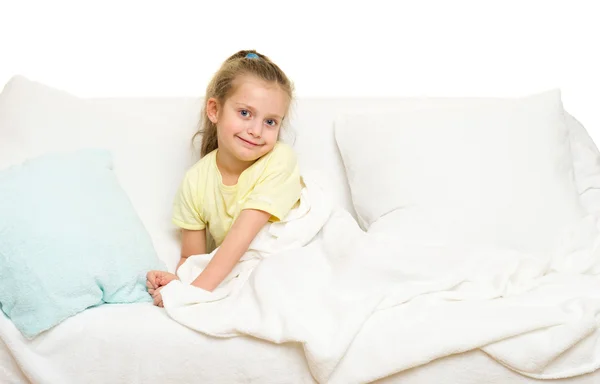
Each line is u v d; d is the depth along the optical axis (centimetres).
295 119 227
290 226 193
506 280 170
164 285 178
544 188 200
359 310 155
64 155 195
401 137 211
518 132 208
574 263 190
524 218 195
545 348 148
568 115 233
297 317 154
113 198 191
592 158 225
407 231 197
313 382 155
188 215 206
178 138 222
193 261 195
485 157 204
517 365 149
